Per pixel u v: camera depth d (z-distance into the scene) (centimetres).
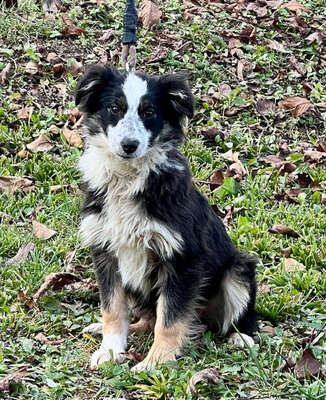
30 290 736
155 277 670
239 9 1370
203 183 959
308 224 904
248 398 584
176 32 1257
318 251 847
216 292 711
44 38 1197
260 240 850
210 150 1027
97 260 675
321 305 750
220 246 701
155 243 646
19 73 1105
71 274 751
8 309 701
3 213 861
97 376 615
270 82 1189
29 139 991
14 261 788
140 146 634
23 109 1027
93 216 670
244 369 627
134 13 798
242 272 709
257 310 739
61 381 596
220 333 720
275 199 956
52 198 895
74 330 692
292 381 606
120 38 1214
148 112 654
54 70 1113
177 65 1176
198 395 580
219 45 1249
